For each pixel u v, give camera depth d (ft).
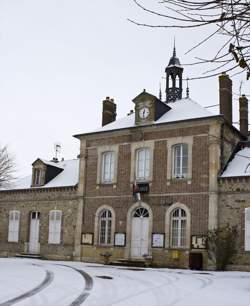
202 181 78.28
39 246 97.19
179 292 44.04
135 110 88.17
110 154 90.68
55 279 52.34
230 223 74.54
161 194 82.12
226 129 81.76
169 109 89.81
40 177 101.96
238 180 75.20
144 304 36.45
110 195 88.22
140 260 81.87
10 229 103.04
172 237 80.02
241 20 13.91
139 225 84.07
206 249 75.46
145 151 86.22
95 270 67.00
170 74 96.27
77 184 94.02
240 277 61.16
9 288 43.27
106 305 35.40
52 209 97.09
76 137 94.73
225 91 84.79
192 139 80.89
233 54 14.49
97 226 88.69
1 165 116.47
